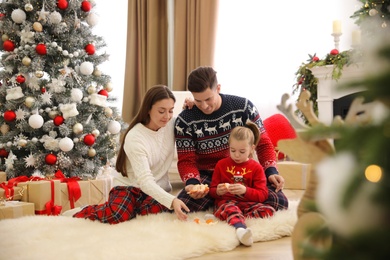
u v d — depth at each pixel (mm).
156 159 2273
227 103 2270
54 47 3248
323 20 4109
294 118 811
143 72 4914
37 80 3219
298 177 3562
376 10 3072
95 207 2303
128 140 2199
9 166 3186
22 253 1619
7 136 3281
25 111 3227
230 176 2158
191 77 2121
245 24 4453
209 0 4469
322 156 716
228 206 2051
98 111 3445
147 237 1802
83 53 3418
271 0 4320
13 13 3252
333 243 447
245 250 1755
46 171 3143
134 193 2279
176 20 4668
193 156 2305
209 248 1714
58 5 3342
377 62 385
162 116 2156
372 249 386
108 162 3477
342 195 392
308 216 772
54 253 1604
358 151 397
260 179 2129
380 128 385
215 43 4500
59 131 3252
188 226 1896
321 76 3740
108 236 1857
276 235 1930
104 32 5273
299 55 4215
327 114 3740
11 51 3348
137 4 4930
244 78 4469
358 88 403
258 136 2197
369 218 391
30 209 2551
